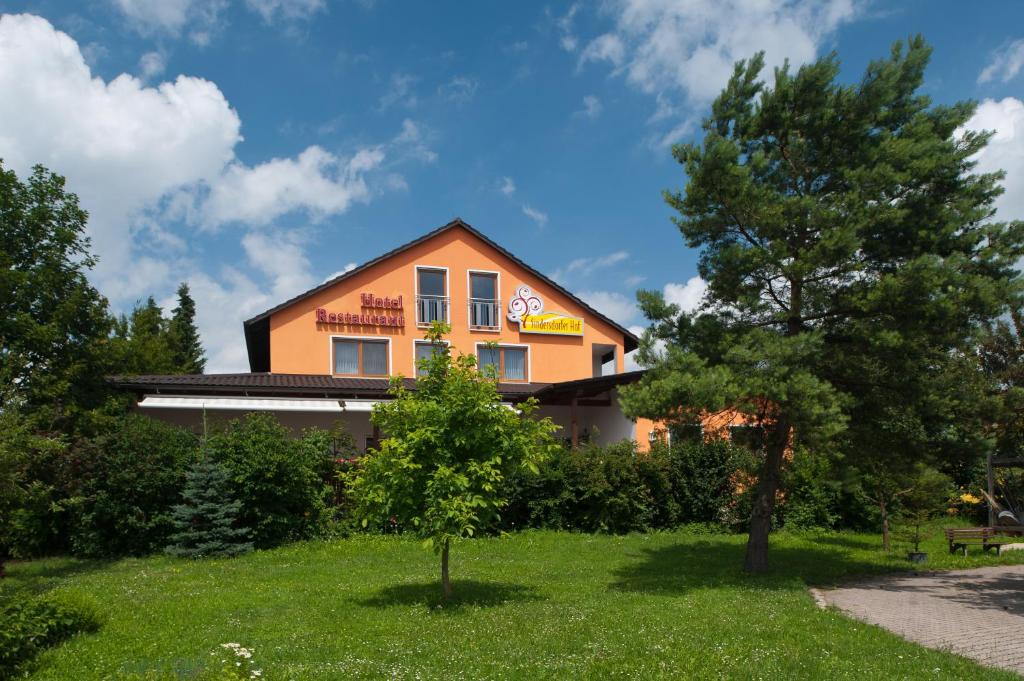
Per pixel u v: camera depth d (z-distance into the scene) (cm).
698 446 2139
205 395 2023
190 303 5425
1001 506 2495
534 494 1977
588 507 2000
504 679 652
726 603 1023
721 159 1270
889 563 1577
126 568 1376
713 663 701
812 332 1226
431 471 1003
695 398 1162
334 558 1485
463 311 2758
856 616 974
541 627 848
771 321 1369
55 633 795
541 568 1383
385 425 1063
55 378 1600
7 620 730
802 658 723
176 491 1595
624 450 2056
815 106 1322
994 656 780
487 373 1085
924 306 1177
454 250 2784
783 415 1270
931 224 1240
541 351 2852
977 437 1309
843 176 1304
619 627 852
